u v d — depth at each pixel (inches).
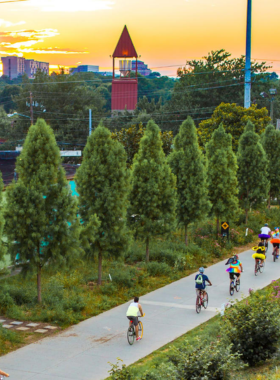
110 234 892.6
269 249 1298.0
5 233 747.4
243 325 547.8
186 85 3695.9
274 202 1991.9
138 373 514.0
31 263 759.7
